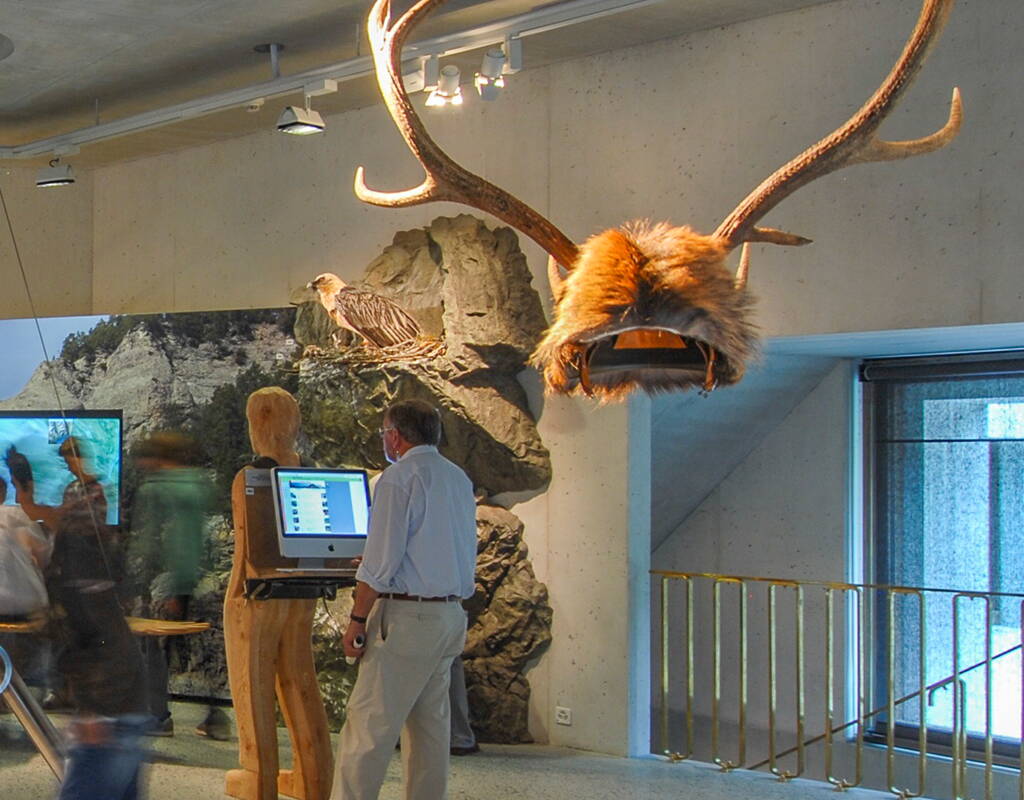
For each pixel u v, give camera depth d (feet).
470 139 23.86
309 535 16.38
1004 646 23.29
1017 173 17.67
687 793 18.57
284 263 26.89
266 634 16.63
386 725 14.25
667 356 8.25
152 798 16.98
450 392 21.99
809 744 24.88
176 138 27.84
